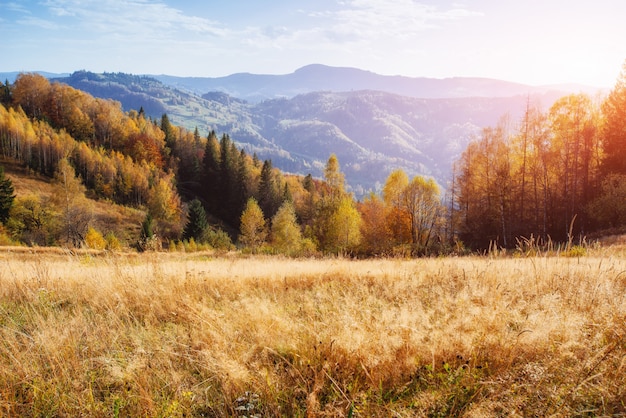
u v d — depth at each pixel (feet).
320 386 8.88
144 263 23.76
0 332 12.62
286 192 287.48
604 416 7.34
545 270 18.44
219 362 10.14
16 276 20.70
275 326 12.76
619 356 9.00
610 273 16.98
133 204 275.39
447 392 8.59
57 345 11.21
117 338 12.40
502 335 10.60
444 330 11.09
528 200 121.29
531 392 8.30
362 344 10.59
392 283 20.99
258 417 8.34
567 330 10.16
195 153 384.68
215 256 84.38
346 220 117.39
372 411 8.32
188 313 14.32
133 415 8.68
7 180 177.17
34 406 9.00
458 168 150.82
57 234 164.66
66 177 184.75
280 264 35.12
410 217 135.33
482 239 128.36
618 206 90.02
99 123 373.20
